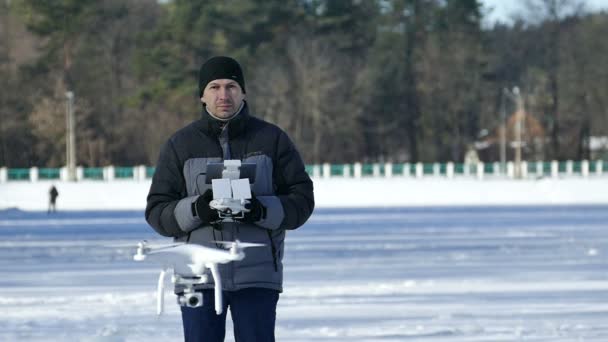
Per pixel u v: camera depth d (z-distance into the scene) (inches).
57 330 820.0
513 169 5684.1
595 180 4630.9
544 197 4603.8
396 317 891.4
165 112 6692.9
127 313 919.7
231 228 446.6
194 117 6678.2
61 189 4431.6
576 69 7091.5
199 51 6781.5
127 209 3885.3
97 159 6560.0
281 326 836.6
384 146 7258.9
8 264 1521.9
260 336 448.8
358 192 4564.5
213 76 451.2
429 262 1485.0
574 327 827.4
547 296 1051.9
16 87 6673.2
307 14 7490.2
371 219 2906.0
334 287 1141.7
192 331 445.1
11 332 812.0
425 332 802.8
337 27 7460.6
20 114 6589.6
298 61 6884.8
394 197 4559.5
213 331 446.9
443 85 7150.6
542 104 7322.8
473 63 7234.3
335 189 4566.9
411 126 7209.6
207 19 6791.3
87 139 6525.6
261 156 454.9
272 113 6786.4
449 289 1117.7
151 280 1250.6
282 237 457.7
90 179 5300.2
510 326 837.8
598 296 1050.7
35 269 1433.3
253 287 446.3
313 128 6875.0
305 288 1131.9
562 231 2263.8
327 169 5561.0
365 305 976.9
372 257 1581.0
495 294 1069.8
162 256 401.7
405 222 2714.1
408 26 7406.5
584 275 1278.3
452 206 4013.3
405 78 7219.5
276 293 454.6
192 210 435.2
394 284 1173.1
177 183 456.1
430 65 7185.0
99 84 6840.6
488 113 7298.2
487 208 3737.7
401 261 1505.9
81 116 6422.2
